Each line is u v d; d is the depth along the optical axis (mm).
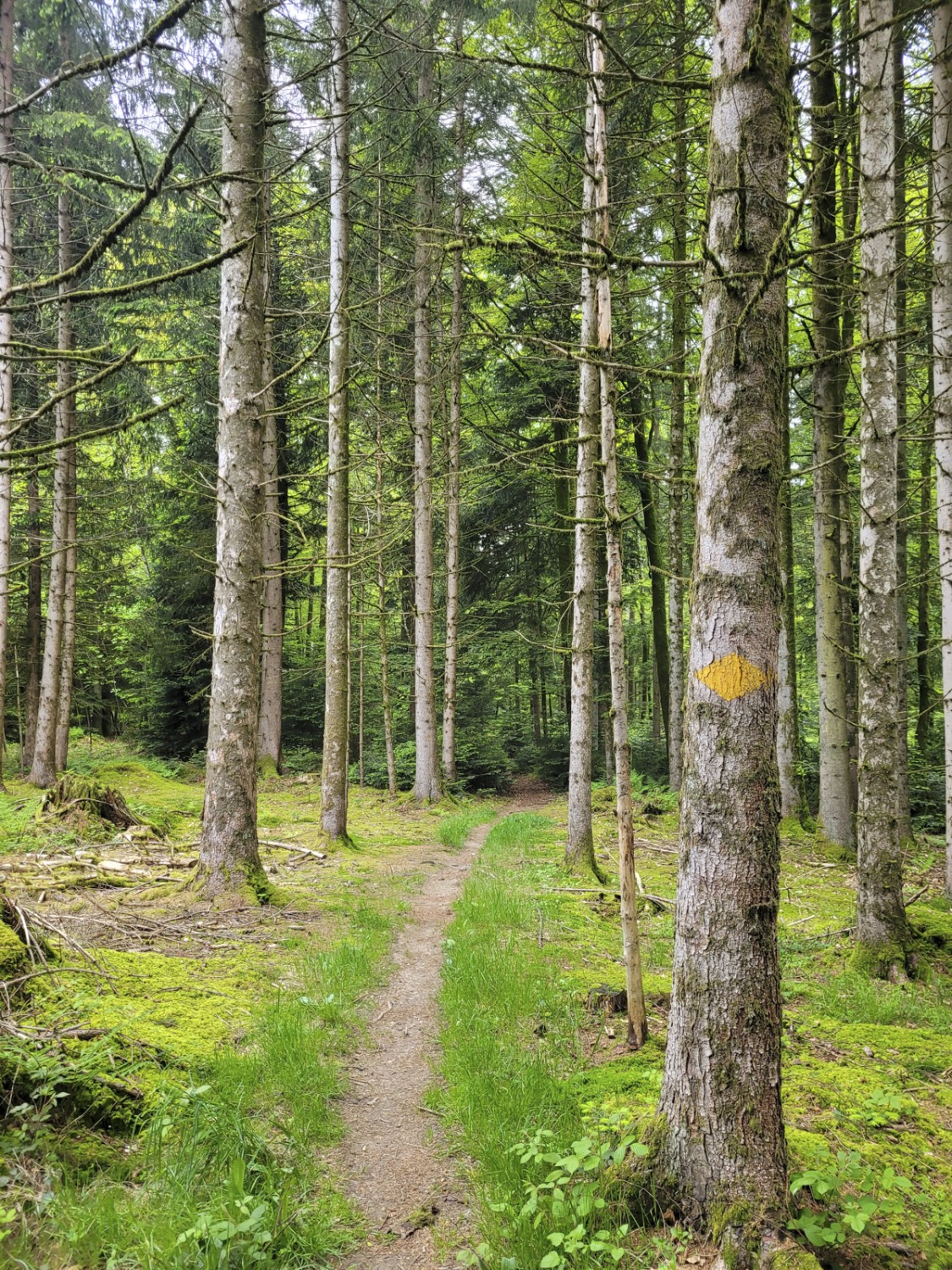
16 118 11617
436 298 15219
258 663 7230
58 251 13773
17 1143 2912
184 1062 3705
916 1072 4547
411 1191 3279
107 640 21922
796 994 5855
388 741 16781
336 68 9773
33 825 9148
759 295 2729
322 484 18312
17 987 3844
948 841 8328
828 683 10977
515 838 11766
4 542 12836
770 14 3033
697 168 5758
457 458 16234
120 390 14188
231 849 6973
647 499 16828
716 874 2969
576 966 5863
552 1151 3146
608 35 5996
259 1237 2631
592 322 8680
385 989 5492
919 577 8281
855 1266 2783
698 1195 2879
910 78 8383
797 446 17047
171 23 2061
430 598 16312
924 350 11383
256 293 7133
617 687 4789
